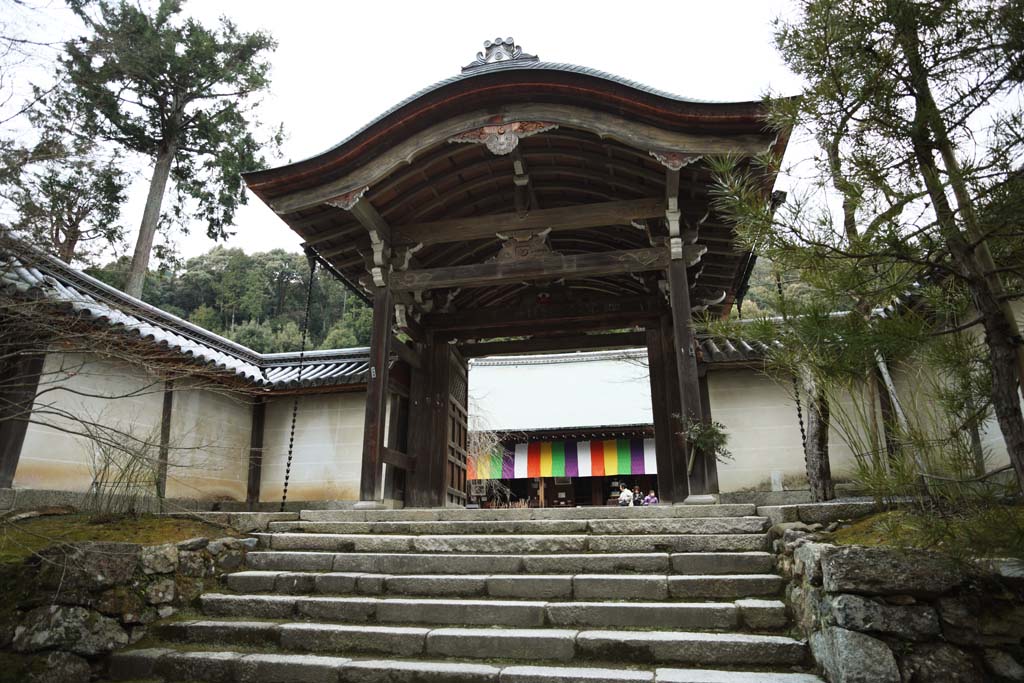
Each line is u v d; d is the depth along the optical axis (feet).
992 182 10.50
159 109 56.08
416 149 27.91
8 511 22.61
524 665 13.74
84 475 27.58
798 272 11.84
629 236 34.99
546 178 32.63
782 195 12.88
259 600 17.30
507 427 71.72
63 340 22.52
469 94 27.22
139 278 53.62
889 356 11.59
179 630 16.39
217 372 33.24
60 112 19.43
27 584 16.42
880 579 11.58
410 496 33.06
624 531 19.33
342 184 28.43
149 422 31.55
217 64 55.47
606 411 72.74
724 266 33.27
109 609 15.76
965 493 11.87
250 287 132.98
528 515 21.74
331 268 33.96
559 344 36.81
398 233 31.73
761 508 19.07
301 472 37.76
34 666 14.80
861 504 16.56
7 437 24.76
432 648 14.65
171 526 20.06
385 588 17.58
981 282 10.95
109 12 45.75
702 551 17.84
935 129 11.03
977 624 11.27
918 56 11.28
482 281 30.30
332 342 116.57
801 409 33.30
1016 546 9.71
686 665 13.34
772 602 14.83
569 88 26.45
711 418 34.32
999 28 10.60
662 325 34.01
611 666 13.50
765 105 12.85
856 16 11.37
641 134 26.11
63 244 19.19
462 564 18.16
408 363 34.14
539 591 16.58
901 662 11.12
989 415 13.39
